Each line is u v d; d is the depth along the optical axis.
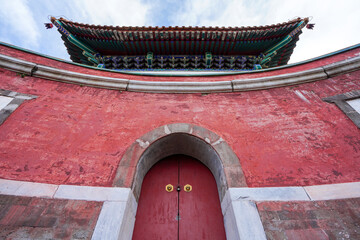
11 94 3.70
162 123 3.84
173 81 5.01
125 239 2.46
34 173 2.69
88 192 2.59
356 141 3.06
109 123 3.74
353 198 2.40
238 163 3.06
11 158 2.78
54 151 3.05
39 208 2.33
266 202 2.51
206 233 3.11
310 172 2.83
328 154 3.01
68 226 2.22
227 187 2.80
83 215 2.34
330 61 4.75
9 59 4.16
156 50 7.75
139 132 3.62
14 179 2.55
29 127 3.27
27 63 4.25
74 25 6.71
